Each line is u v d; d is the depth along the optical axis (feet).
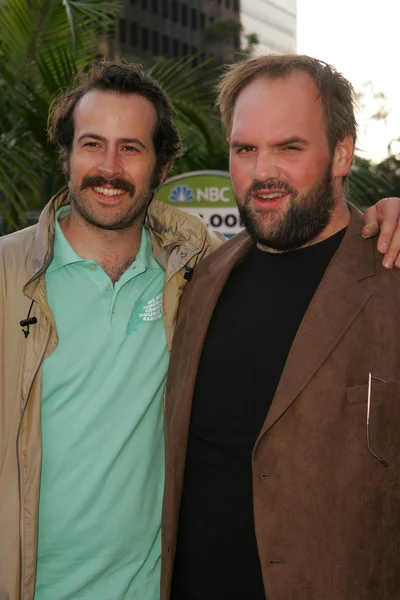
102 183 7.14
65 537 6.86
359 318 5.68
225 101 6.62
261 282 6.44
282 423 5.67
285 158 6.03
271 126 5.99
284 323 6.09
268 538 5.61
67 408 6.92
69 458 6.86
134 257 7.57
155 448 7.24
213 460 6.21
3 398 6.84
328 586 5.48
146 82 7.52
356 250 6.00
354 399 5.54
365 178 18.90
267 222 6.13
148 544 7.16
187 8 111.65
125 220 7.27
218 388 6.25
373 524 5.49
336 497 5.50
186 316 6.99
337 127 6.20
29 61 17.95
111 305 7.16
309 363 5.63
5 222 19.12
